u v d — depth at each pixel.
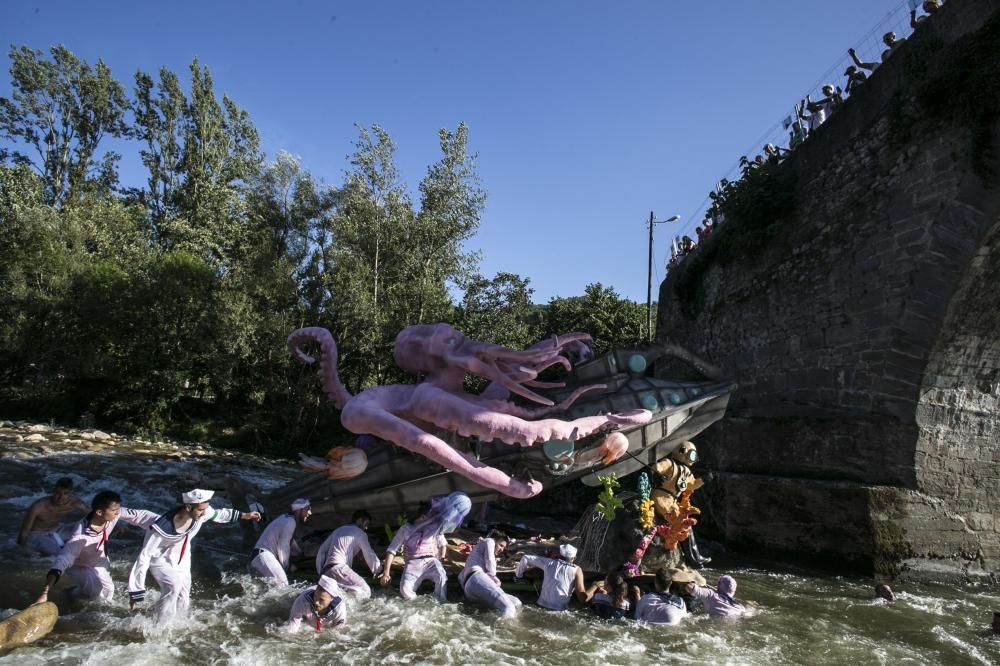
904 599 8.92
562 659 6.04
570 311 34.72
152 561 6.74
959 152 9.66
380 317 28.86
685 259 18.84
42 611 6.08
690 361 10.05
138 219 38.56
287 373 30.31
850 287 11.57
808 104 15.34
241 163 39.34
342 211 32.78
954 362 10.29
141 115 40.09
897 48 10.91
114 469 16.86
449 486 9.20
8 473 14.66
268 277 30.31
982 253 9.54
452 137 32.06
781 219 13.46
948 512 10.38
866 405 11.03
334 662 5.76
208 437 28.84
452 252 31.92
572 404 9.22
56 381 29.27
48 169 40.78
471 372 9.01
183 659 5.66
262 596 7.61
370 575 8.52
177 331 28.78
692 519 8.51
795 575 10.31
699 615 7.73
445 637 6.49
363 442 9.99
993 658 6.55
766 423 12.43
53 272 28.50
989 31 9.20
